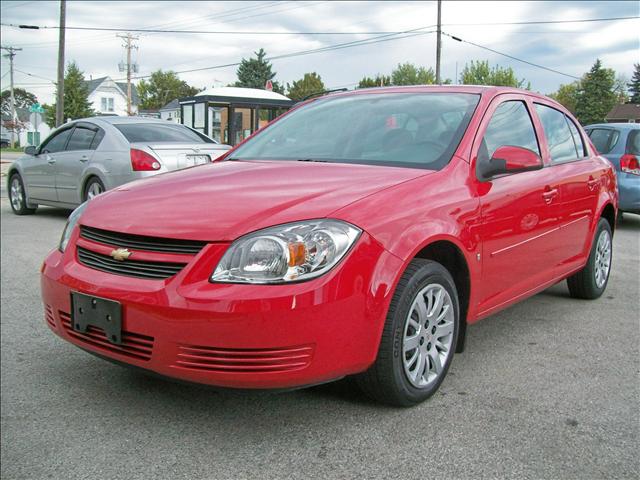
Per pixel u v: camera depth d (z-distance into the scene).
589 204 4.81
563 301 5.21
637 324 4.55
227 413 3.06
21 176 10.34
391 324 2.84
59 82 30.14
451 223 3.15
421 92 4.12
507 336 4.25
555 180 4.25
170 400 3.22
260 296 2.53
